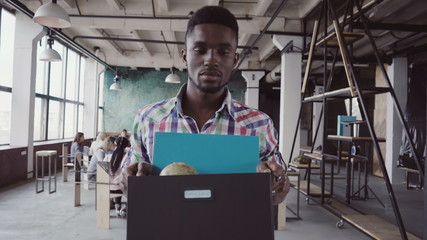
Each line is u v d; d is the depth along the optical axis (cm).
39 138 796
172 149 69
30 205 441
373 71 954
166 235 56
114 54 1110
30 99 642
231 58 81
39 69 783
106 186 353
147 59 1120
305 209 451
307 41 673
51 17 373
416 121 634
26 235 329
